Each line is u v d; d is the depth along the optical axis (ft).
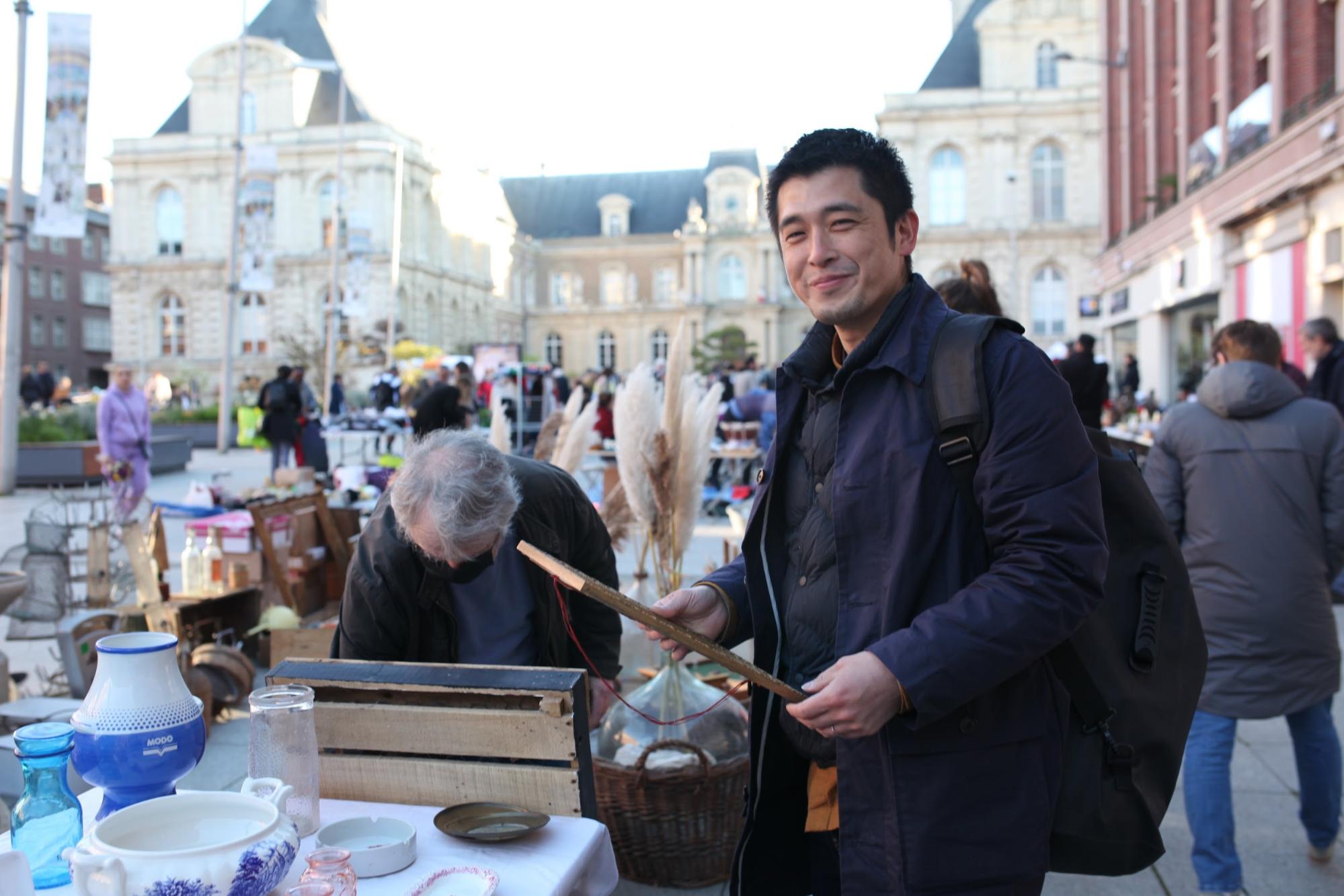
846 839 5.68
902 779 5.49
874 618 5.58
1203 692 10.12
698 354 213.05
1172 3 76.69
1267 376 10.12
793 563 6.33
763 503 6.45
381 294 161.48
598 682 9.78
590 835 6.35
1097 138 152.15
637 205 242.78
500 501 7.34
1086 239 152.76
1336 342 22.63
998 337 5.58
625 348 232.94
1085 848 5.83
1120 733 5.88
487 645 8.60
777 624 6.37
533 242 237.86
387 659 8.30
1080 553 5.19
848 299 5.82
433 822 6.54
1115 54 93.76
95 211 220.02
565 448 13.85
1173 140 77.25
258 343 167.94
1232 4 58.65
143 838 5.17
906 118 155.74
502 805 6.64
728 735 11.17
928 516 5.52
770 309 224.53
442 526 7.12
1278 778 13.10
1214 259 60.49
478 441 7.65
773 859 6.70
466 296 196.24
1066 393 5.45
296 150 163.53
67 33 43.65
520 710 6.81
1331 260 44.60
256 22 175.01
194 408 113.80
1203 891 9.86
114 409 32.42
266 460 75.61
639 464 11.94
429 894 5.57
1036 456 5.27
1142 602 6.15
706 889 10.64
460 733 6.89
